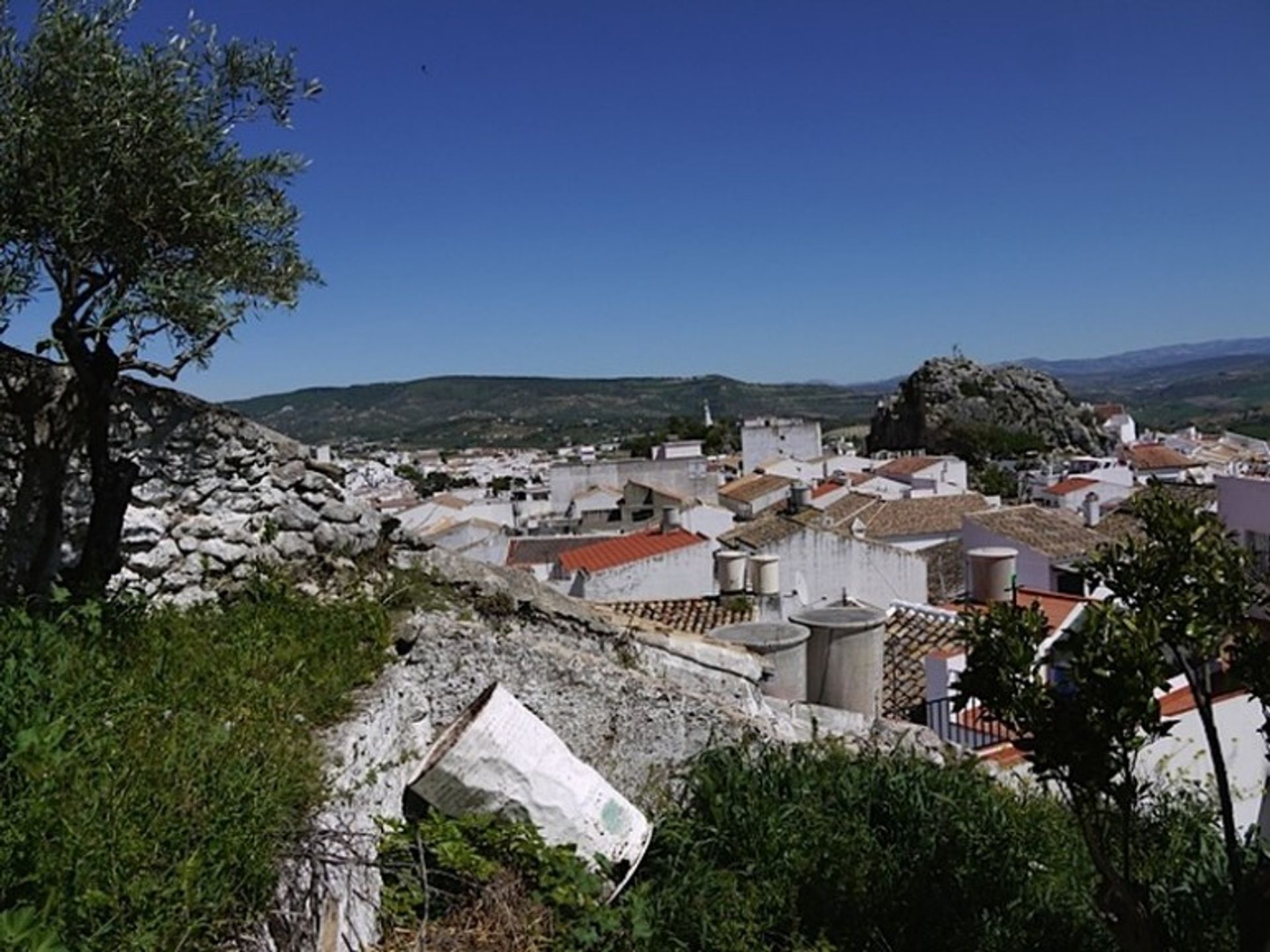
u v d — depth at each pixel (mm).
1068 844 7289
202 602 6430
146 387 6453
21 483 5977
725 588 15945
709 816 6934
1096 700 4965
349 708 5262
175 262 5621
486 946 4824
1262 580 5594
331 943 3998
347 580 7156
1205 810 8312
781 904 6023
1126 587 5332
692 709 7664
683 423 99500
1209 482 48406
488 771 5656
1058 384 93750
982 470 72062
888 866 6383
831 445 95062
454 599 7582
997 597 14562
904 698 12305
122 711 4012
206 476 6656
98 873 2961
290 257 6180
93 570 5777
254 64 5617
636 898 5523
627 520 43375
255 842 3447
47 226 4965
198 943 3076
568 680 7285
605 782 6148
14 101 4867
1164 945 5605
